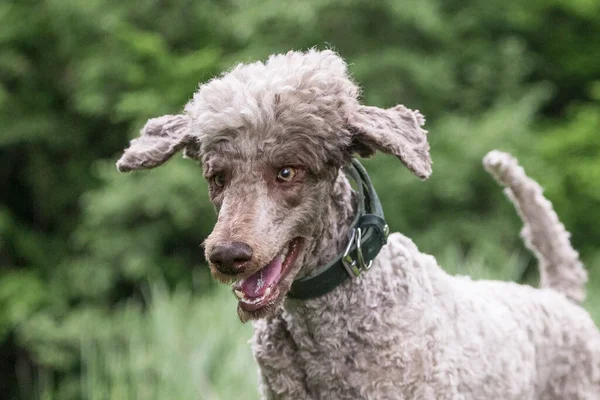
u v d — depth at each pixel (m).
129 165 3.31
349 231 3.21
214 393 5.50
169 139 3.32
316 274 3.16
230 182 3.00
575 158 11.39
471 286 3.75
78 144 12.99
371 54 11.14
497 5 12.35
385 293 3.22
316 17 10.98
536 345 3.74
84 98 11.82
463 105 11.81
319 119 3.00
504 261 9.50
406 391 3.17
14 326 11.29
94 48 12.05
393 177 10.46
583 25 13.43
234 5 12.39
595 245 11.65
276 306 3.00
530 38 13.32
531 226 4.27
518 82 12.41
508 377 3.51
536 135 11.55
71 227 12.80
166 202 10.53
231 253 2.83
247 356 5.64
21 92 12.98
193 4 12.48
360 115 3.12
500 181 4.28
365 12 11.18
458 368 3.33
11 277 11.55
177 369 5.62
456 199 10.55
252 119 2.94
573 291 4.20
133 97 11.09
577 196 11.54
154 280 10.93
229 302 6.18
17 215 13.78
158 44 11.55
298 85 3.04
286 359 3.26
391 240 3.38
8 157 13.66
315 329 3.20
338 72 3.21
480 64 12.05
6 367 12.41
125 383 5.85
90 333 10.59
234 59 11.36
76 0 12.05
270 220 2.95
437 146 10.85
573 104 13.34
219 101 3.03
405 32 11.47
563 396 3.88
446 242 10.44
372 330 3.18
